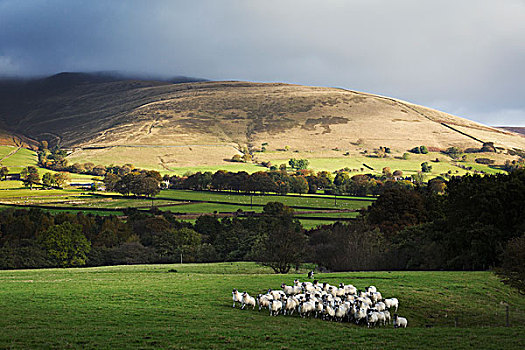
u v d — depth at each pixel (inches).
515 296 1747.0
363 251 2778.1
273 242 2652.6
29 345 878.4
